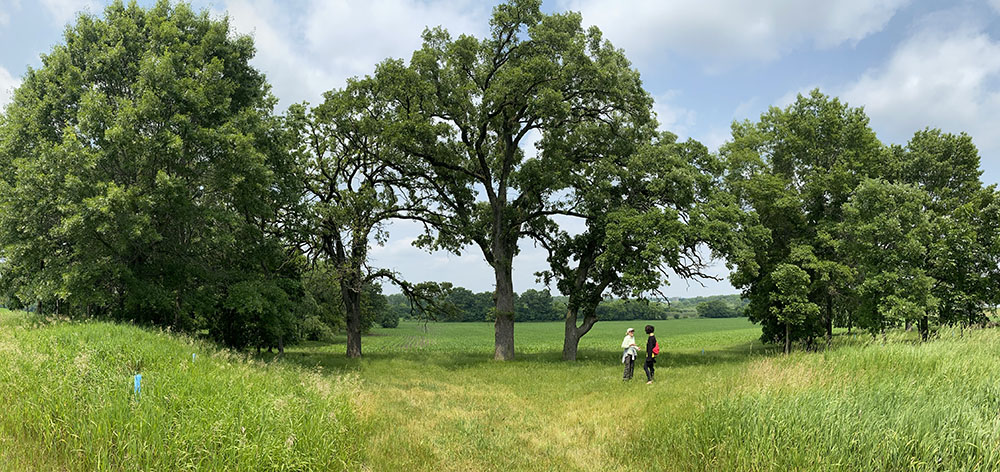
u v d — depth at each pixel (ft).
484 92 79.87
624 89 78.43
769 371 32.35
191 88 55.67
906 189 75.25
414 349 146.72
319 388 30.04
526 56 79.30
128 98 55.57
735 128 103.04
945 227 73.26
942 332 39.14
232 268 68.18
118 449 16.37
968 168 97.81
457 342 194.70
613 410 35.24
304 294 85.40
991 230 73.41
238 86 66.18
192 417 19.94
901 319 69.10
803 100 95.25
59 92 55.88
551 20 79.10
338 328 183.93
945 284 72.90
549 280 93.81
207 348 46.06
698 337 195.11
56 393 20.57
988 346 35.27
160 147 50.52
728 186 91.45
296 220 76.69
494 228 87.86
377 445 23.89
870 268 75.05
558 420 34.30
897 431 18.83
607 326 333.42
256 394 25.54
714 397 28.73
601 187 79.10
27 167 47.67
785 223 91.20
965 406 20.34
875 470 18.01
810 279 82.79
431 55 78.84
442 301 98.12
